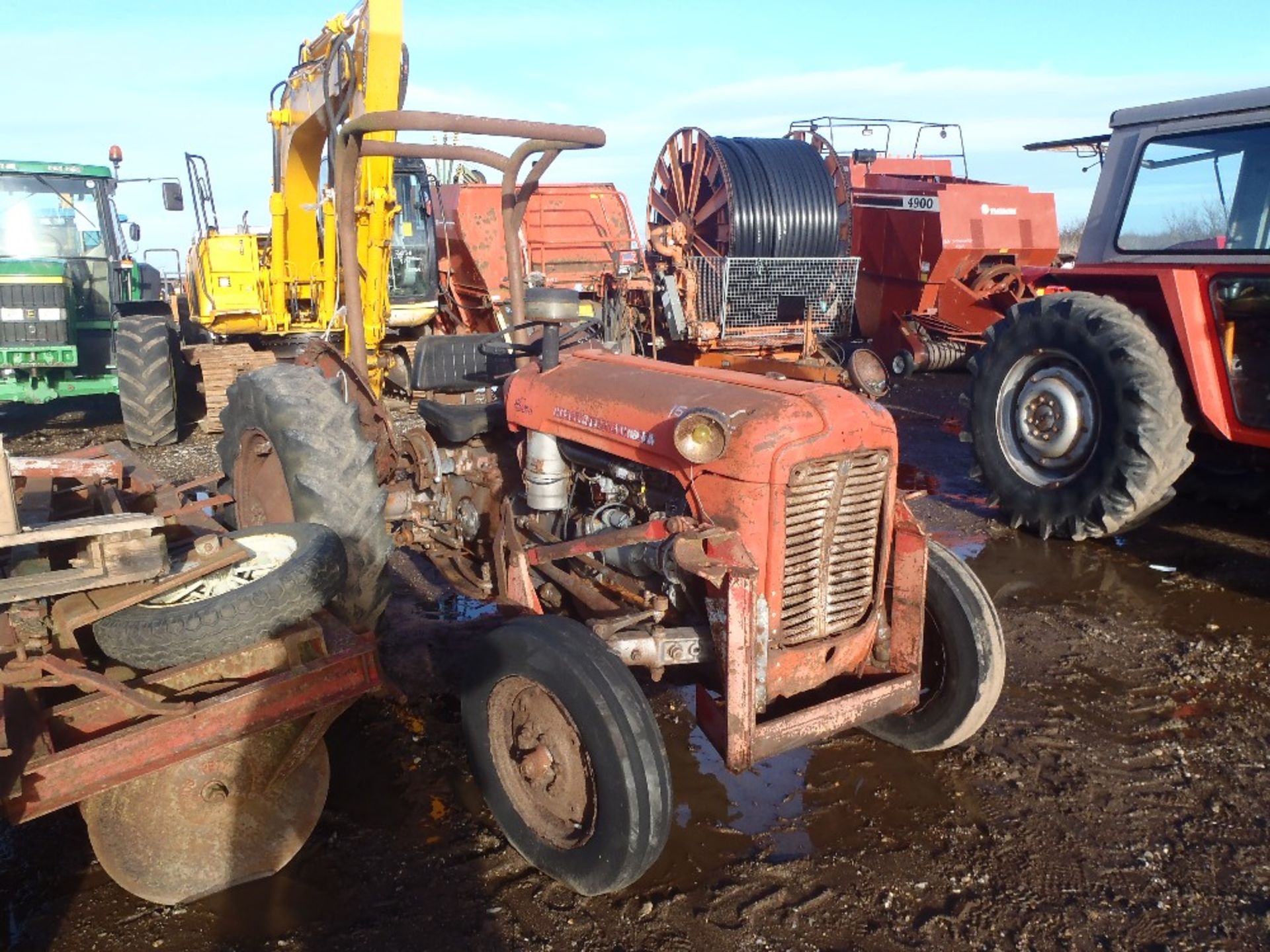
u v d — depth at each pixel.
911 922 2.47
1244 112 4.89
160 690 2.48
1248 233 4.93
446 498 4.08
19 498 3.11
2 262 8.37
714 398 2.74
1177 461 4.91
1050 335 5.31
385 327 8.63
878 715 2.82
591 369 3.26
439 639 4.12
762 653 2.59
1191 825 2.89
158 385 8.16
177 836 2.50
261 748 2.57
